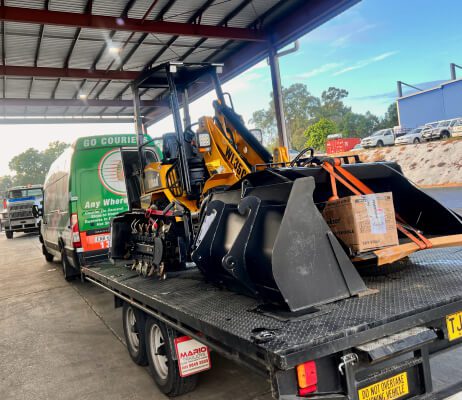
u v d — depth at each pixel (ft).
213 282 11.76
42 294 27.71
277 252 8.25
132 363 14.89
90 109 81.25
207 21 49.29
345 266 8.76
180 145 15.66
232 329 7.66
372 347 6.81
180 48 56.44
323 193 11.74
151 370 12.73
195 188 16.58
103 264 20.42
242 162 15.71
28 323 21.38
